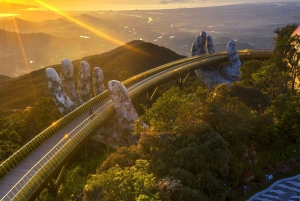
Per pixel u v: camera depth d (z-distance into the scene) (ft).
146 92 203.51
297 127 119.03
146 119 123.95
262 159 106.32
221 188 88.53
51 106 173.78
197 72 289.74
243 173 97.30
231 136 97.60
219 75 283.59
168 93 120.16
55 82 159.63
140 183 67.72
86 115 148.05
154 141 92.12
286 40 199.82
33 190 84.48
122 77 297.74
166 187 74.13
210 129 91.61
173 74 230.89
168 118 106.93
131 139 140.15
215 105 107.76
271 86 170.30
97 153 167.63
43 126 168.14
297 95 170.09
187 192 72.74
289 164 108.37
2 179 92.32
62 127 131.23
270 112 134.51
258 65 217.56
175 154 86.63
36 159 104.32
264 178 100.07
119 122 142.41
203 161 83.35
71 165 156.35
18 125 166.61
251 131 111.86
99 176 72.84
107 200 66.95
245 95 132.05
